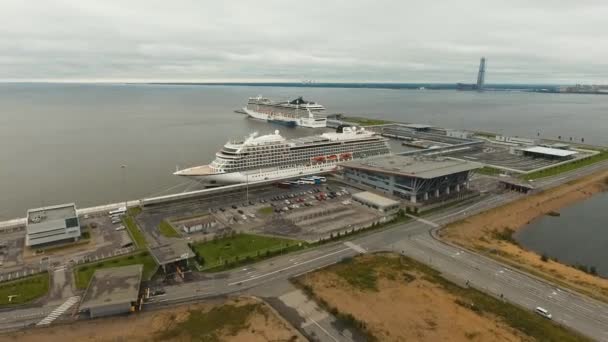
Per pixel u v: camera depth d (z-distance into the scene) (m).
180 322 70.56
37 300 77.25
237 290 81.25
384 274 87.25
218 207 131.50
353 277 85.94
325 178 168.12
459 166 150.00
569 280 87.25
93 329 68.69
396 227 115.69
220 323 70.25
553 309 75.19
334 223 118.12
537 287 83.12
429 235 110.31
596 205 147.88
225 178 154.12
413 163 157.88
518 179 169.00
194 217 122.31
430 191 144.25
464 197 144.62
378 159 170.25
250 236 108.25
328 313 73.19
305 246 101.94
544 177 175.75
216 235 108.75
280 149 164.75
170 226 114.88
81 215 121.94
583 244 113.62
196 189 162.75
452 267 91.50
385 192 149.50
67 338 66.25
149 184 169.38
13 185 164.75
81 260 93.75
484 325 69.38
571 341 65.44
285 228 114.19
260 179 158.75
